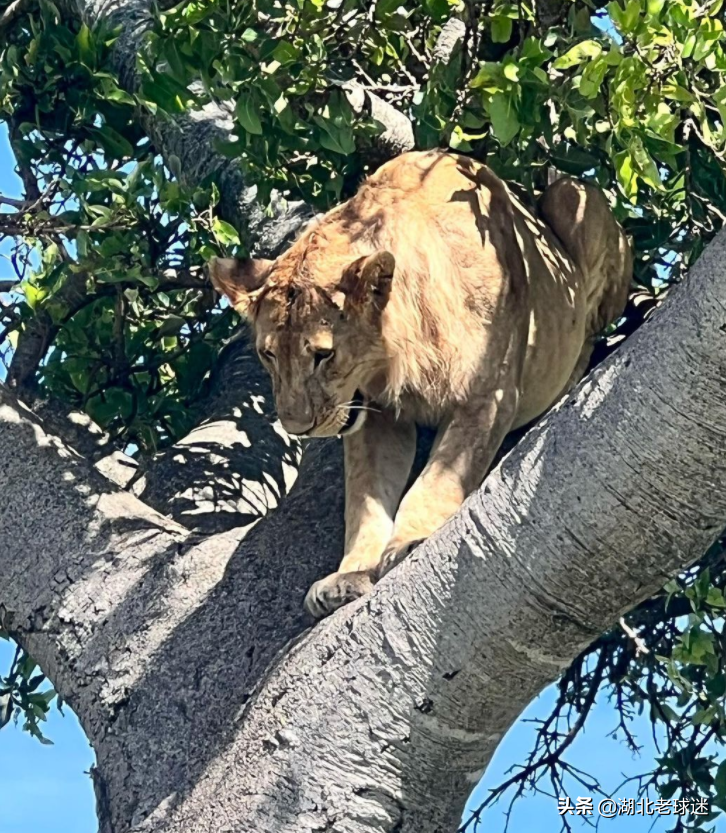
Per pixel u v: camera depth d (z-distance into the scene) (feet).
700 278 10.25
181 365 19.85
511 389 14.96
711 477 10.38
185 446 17.35
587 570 10.91
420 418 15.42
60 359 19.19
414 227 14.90
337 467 15.70
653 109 13.41
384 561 13.53
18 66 18.56
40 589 14.52
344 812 11.69
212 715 13.06
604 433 10.70
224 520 15.99
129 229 17.79
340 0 16.97
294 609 13.73
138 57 15.69
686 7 13.04
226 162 19.94
